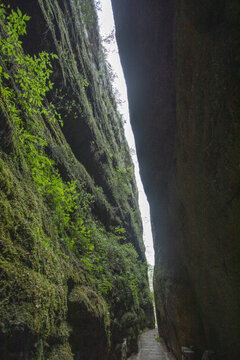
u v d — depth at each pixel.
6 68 5.10
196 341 6.34
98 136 11.94
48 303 3.30
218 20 3.62
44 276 3.49
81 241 6.50
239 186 3.50
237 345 4.39
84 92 11.23
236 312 4.18
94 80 14.52
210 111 3.74
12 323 2.50
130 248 13.81
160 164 7.45
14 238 3.08
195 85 4.08
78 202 7.56
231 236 3.85
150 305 16.78
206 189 4.25
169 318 8.59
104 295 6.57
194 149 4.52
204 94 3.83
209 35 3.62
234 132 3.31
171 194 6.80
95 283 6.02
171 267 8.00
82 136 9.97
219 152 3.68
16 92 5.20
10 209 3.19
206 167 4.11
